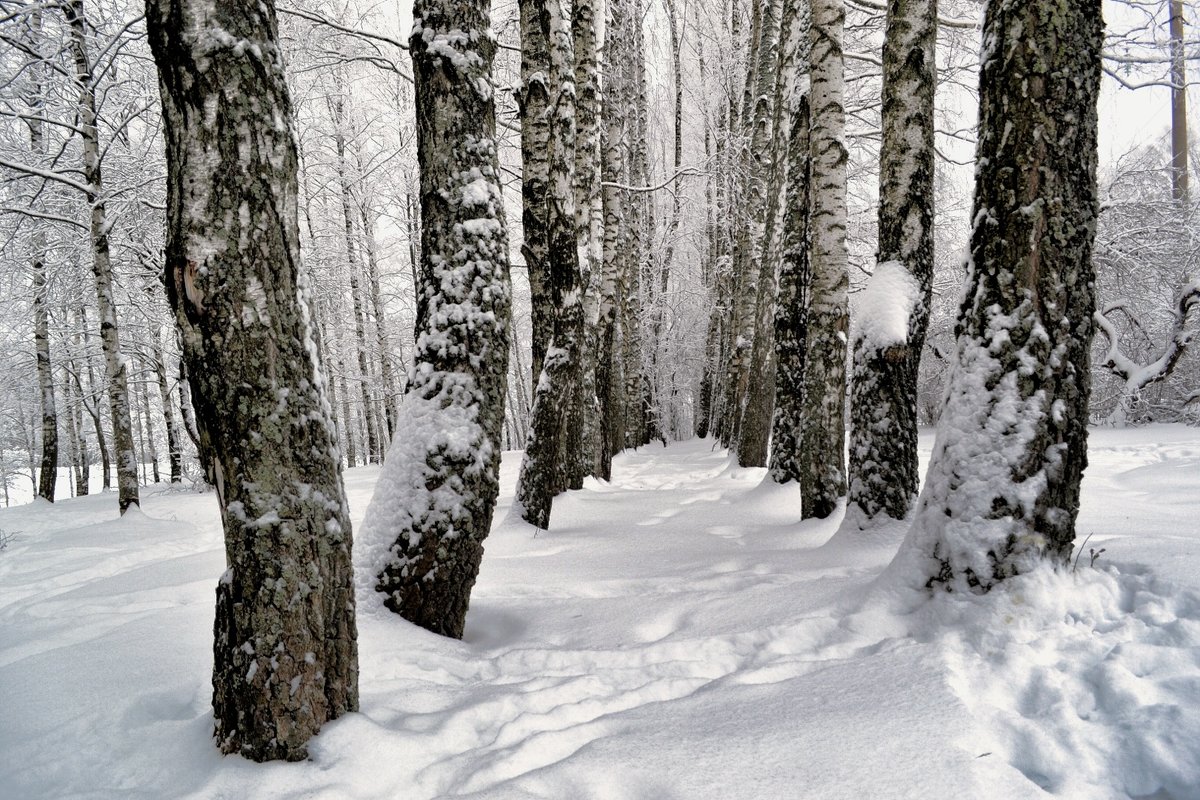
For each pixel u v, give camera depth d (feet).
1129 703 6.39
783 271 22.80
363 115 63.46
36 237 41.45
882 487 14.66
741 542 17.15
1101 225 50.19
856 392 15.14
